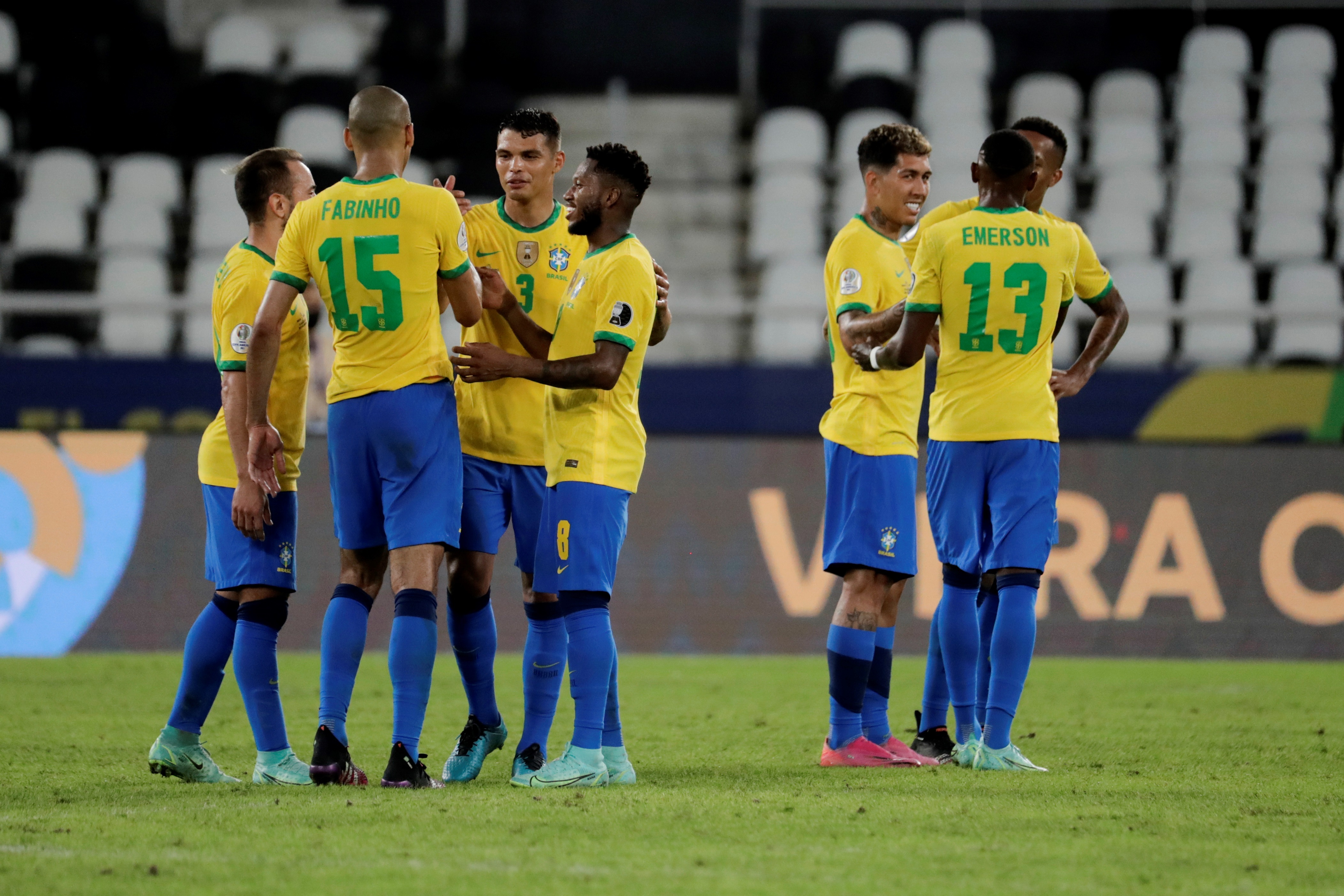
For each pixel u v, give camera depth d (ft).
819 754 63.26
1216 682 99.04
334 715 51.21
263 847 40.11
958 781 53.83
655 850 40.11
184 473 118.52
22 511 116.57
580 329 52.75
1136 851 40.88
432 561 51.49
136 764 58.23
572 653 52.03
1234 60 189.67
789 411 122.11
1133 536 120.88
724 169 189.57
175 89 180.55
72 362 119.03
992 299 58.03
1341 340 158.40
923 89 189.26
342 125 178.19
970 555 59.06
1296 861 39.78
